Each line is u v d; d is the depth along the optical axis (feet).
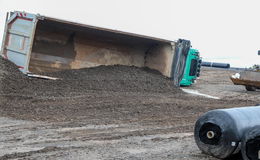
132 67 57.72
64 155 19.20
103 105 35.42
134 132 25.61
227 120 18.51
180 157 19.69
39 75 45.75
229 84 75.82
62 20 46.50
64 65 52.29
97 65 55.62
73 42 53.26
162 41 57.47
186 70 61.77
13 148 20.24
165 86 53.31
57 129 25.43
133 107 35.78
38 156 18.86
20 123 26.76
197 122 19.70
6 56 46.32
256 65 65.36
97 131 25.39
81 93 41.47
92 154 19.60
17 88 39.58
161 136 24.77
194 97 48.91
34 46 49.52
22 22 45.16
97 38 55.31
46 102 35.42
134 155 19.76
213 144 19.02
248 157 17.20
